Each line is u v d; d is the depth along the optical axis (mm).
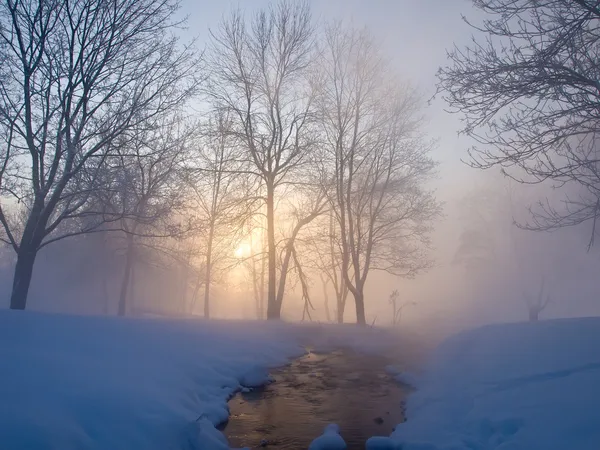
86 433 5176
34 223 16312
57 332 8617
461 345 10828
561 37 8289
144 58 17000
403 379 11070
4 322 8656
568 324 10320
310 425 8000
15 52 15617
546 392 6113
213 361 10328
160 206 19469
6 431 4469
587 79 8406
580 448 4574
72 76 15922
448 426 6691
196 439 6305
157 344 9773
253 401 9281
